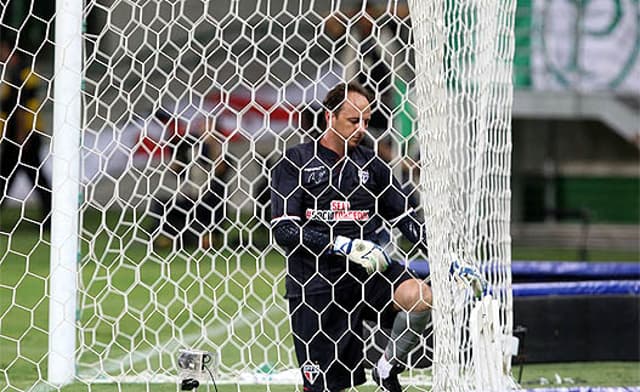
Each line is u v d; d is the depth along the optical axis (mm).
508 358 17016
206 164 42188
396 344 19344
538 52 52312
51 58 47906
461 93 17031
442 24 16766
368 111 19016
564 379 24375
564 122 62812
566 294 26281
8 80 47219
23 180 55406
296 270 19125
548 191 60844
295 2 37000
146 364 24156
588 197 63156
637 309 26609
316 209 19125
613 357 26594
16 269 41156
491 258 17062
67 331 22391
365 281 18906
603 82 52250
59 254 22359
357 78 24328
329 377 19141
